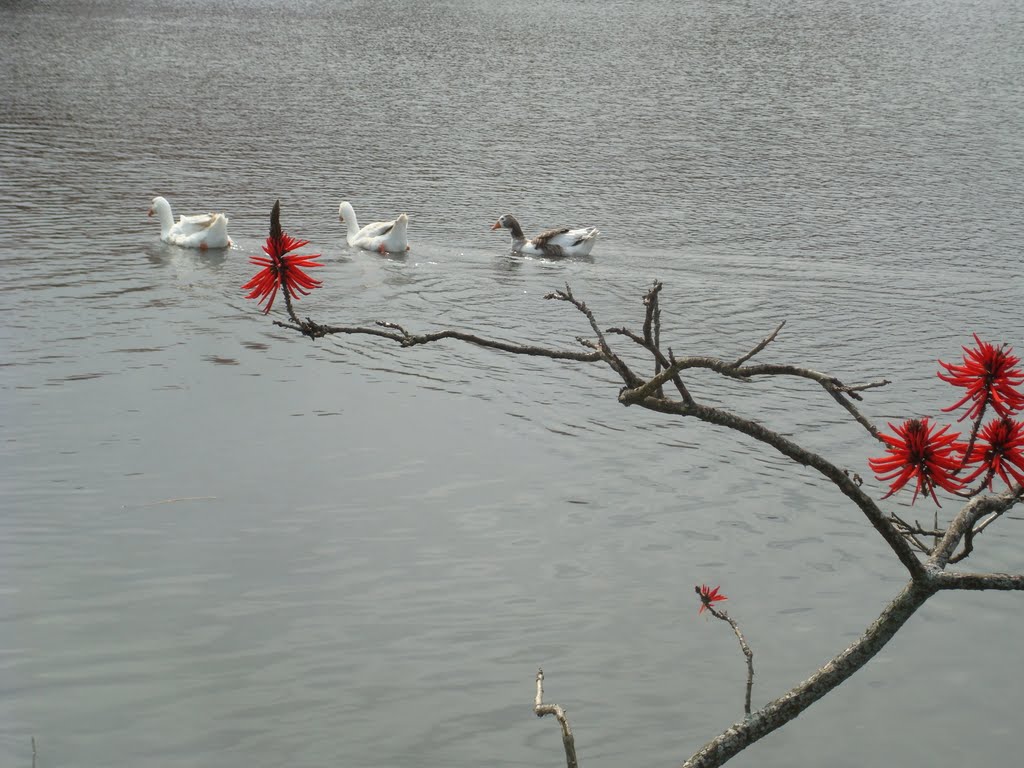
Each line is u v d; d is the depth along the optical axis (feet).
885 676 32.58
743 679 32.07
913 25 211.20
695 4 235.20
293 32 183.11
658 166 108.68
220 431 48.47
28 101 127.13
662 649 33.42
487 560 38.29
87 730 29.32
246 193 95.50
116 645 32.96
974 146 119.65
